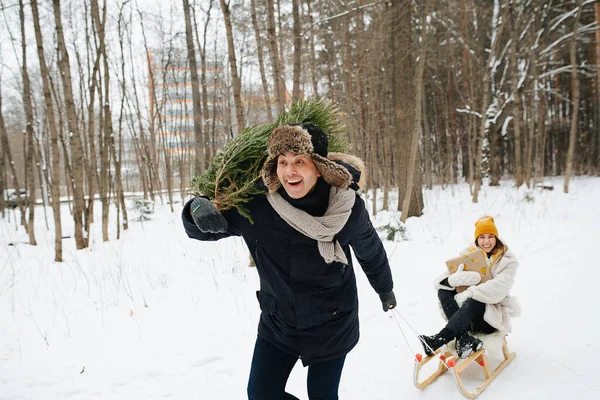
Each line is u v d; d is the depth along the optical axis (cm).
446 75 2447
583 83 2730
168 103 2245
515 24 1795
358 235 213
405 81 1256
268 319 219
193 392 348
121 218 1445
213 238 219
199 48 1531
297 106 256
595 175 2641
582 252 704
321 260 203
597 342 374
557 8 2308
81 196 968
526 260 702
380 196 1655
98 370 391
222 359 405
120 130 1389
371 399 320
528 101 2292
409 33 1248
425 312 493
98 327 491
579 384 311
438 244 854
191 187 233
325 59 1519
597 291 500
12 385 368
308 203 200
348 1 1330
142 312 534
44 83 871
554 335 400
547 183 2156
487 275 354
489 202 1456
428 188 2070
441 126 2566
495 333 345
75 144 959
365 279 623
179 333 467
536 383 320
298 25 774
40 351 434
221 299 570
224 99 1983
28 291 634
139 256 860
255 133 234
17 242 1064
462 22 1961
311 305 207
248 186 208
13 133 2870
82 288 642
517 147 1898
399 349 404
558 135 2836
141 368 391
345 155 222
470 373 349
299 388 343
